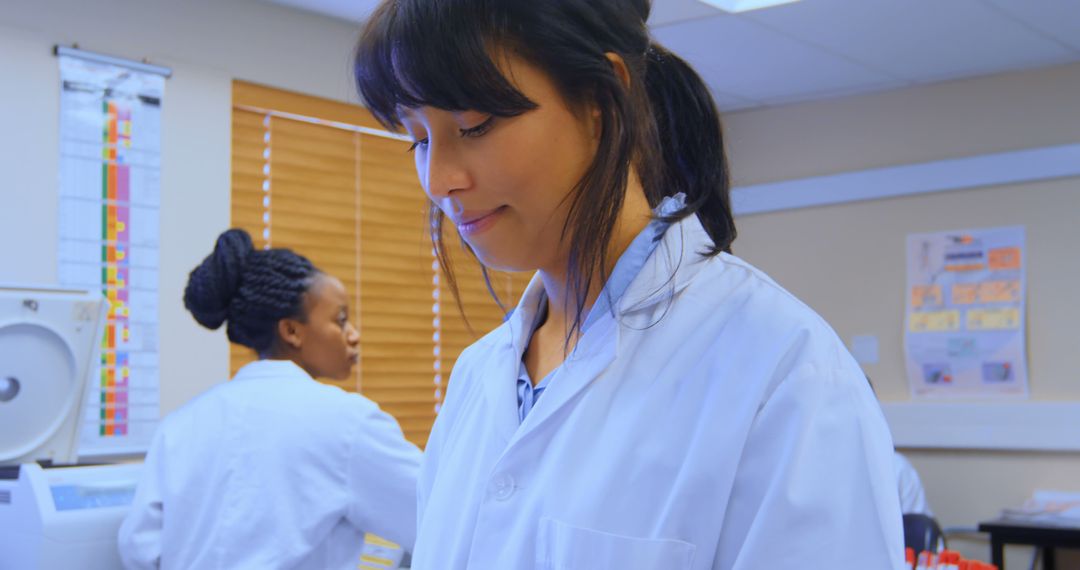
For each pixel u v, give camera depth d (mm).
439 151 810
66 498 1900
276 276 2014
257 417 1860
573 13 798
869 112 4637
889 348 4559
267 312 2006
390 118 848
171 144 3033
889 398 4551
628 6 856
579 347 902
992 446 4250
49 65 2779
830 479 755
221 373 3121
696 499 792
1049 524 3699
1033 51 3969
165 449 1895
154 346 2955
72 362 2152
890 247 4574
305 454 1823
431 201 992
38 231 2736
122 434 2871
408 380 3617
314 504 1806
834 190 4688
